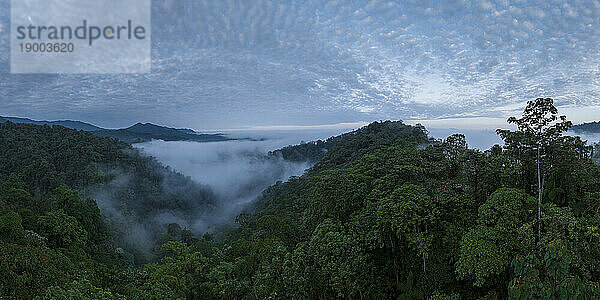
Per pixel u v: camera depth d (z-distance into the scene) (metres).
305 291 19.59
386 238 20.73
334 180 24.66
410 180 21.94
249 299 25.22
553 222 14.78
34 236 30.80
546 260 13.99
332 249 19.50
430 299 17.75
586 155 19.09
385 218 18.95
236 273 30.09
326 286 19.53
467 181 19.86
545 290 13.67
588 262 14.48
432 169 21.55
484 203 18.20
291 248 28.52
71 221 40.28
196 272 31.86
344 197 23.34
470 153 20.08
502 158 18.80
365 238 19.91
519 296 14.30
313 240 20.44
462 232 18.03
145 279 28.89
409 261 20.27
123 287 26.06
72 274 23.55
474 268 16.03
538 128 17.08
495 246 15.86
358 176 24.39
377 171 24.92
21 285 18.20
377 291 19.58
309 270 19.73
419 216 18.03
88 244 46.06
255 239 35.31
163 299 24.16
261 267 26.11
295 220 38.88
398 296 19.12
